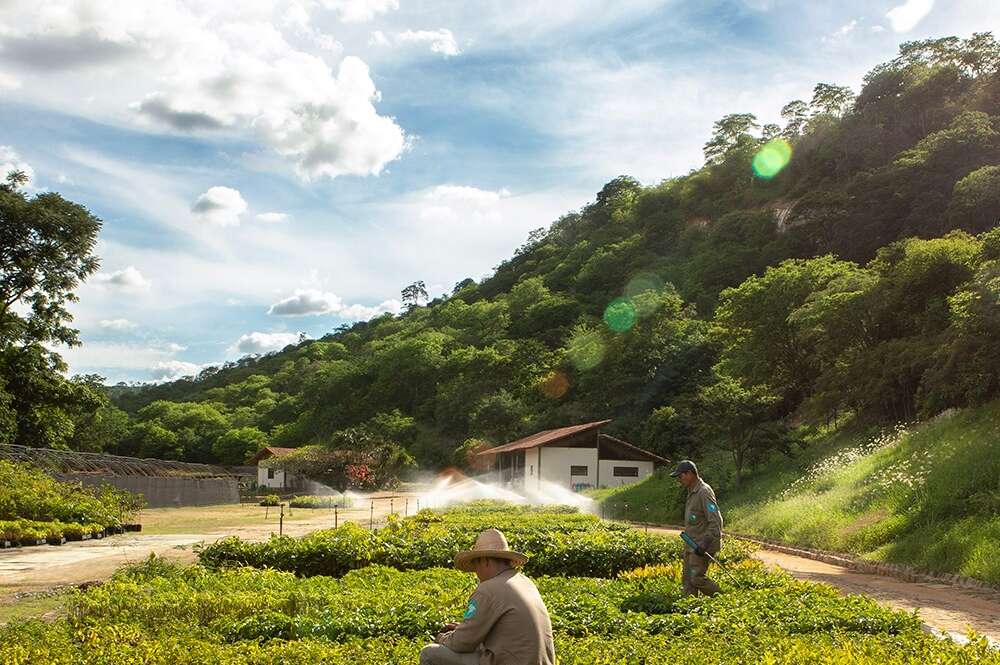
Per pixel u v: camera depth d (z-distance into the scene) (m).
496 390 105.81
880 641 7.38
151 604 8.88
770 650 6.70
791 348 50.91
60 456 43.09
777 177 140.38
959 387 29.88
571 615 8.67
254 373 185.75
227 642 7.91
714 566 12.48
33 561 18.67
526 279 171.75
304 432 125.38
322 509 51.12
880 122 123.25
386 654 6.94
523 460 67.75
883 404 38.22
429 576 12.09
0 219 47.59
